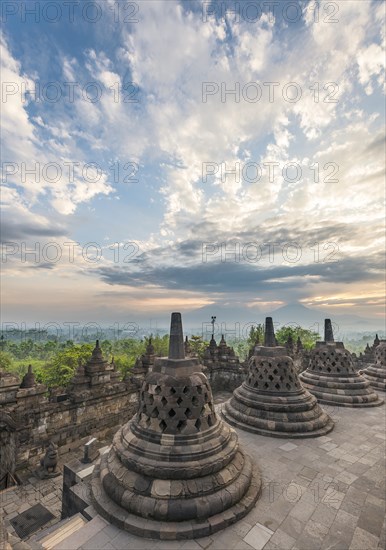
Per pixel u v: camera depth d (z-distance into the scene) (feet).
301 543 22.88
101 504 25.50
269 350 49.67
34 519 37.58
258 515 25.91
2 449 52.49
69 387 60.39
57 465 49.83
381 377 75.00
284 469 34.06
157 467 25.11
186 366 29.84
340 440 42.06
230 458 27.63
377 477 32.55
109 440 60.49
